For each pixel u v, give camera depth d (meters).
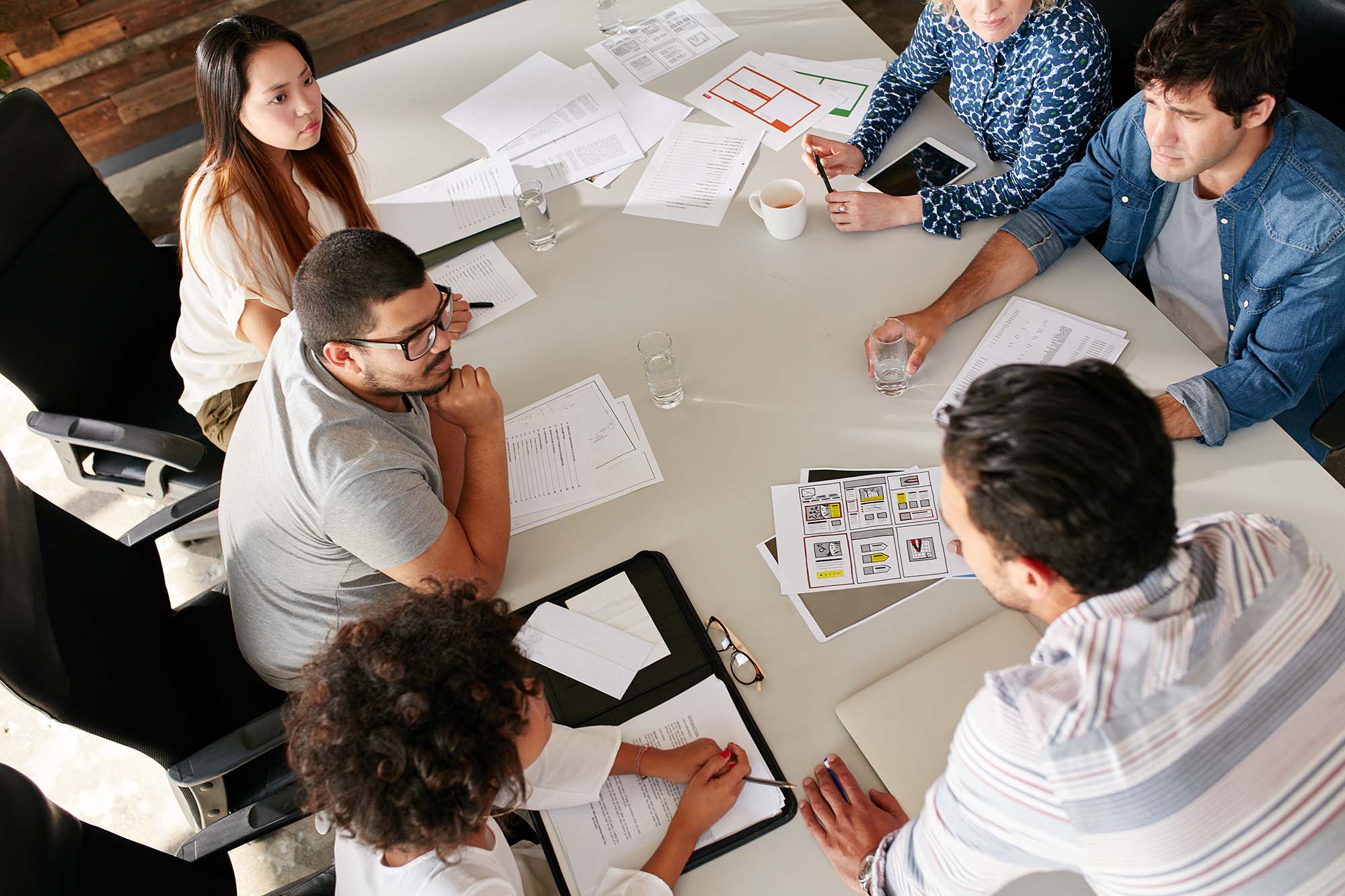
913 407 1.64
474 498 1.55
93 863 1.24
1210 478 1.45
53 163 2.00
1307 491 1.40
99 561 1.61
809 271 1.89
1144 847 0.79
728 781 1.25
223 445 2.10
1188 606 0.80
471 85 2.48
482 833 1.13
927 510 1.50
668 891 1.17
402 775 0.94
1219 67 1.32
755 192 2.06
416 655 0.98
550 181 2.19
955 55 1.98
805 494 1.56
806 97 2.23
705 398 1.72
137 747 1.48
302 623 1.55
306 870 2.07
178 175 3.65
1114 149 1.74
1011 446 0.78
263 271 1.88
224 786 1.52
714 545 1.53
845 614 1.41
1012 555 0.83
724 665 1.40
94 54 3.55
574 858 1.25
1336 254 1.45
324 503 1.38
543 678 1.41
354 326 1.34
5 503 1.44
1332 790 0.76
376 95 2.51
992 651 1.31
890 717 1.28
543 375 1.83
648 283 1.94
